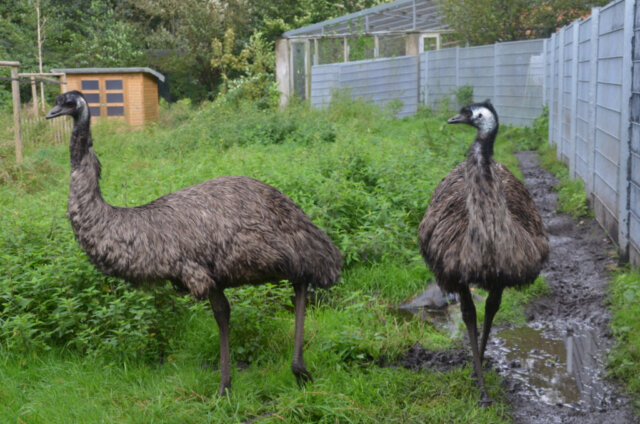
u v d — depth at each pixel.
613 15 7.62
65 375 4.57
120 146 15.02
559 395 4.50
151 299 5.20
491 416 4.12
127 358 4.81
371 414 4.09
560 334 5.52
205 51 28.75
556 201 9.60
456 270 4.38
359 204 7.51
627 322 5.46
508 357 5.09
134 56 28.45
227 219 4.20
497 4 21.30
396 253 6.97
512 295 6.19
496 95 18.22
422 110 21.56
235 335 5.08
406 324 5.41
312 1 33.09
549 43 14.90
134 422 3.98
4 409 4.09
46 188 10.80
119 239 4.07
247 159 9.86
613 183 7.46
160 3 29.56
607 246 7.45
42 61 26.81
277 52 23.67
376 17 24.72
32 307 5.20
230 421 4.00
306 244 4.38
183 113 22.80
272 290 5.48
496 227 4.14
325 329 5.30
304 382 4.39
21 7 28.11
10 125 16.02
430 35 24.30
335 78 21.34
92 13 30.34
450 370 4.82
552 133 13.64
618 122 7.23
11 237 5.79
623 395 4.48
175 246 4.10
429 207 5.00
